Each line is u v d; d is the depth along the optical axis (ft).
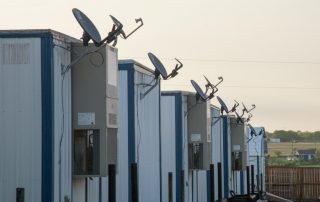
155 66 116.88
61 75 82.17
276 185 322.75
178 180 147.74
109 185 81.92
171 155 148.36
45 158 80.33
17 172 80.89
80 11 82.64
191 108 153.38
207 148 153.79
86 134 84.94
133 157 111.75
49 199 80.07
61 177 82.12
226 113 210.59
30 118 80.64
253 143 291.38
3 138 81.05
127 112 112.16
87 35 81.76
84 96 84.28
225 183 212.43
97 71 84.12
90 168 84.79
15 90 80.84
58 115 81.56
